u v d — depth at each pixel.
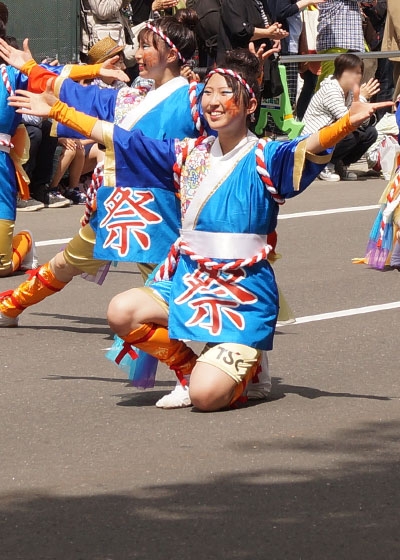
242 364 10.52
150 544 7.72
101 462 9.30
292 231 20.91
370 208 23.28
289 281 16.86
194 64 23.61
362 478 8.88
